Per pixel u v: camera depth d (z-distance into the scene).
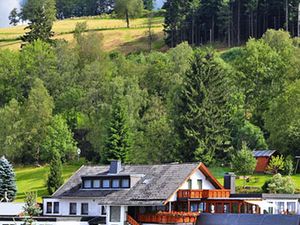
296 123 166.25
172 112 180.25
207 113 165.62
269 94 195.25
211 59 175.00
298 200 101.31
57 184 148.25
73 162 196.25
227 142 166.25
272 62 199.38
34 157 198.50
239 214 88.38
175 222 92.19
